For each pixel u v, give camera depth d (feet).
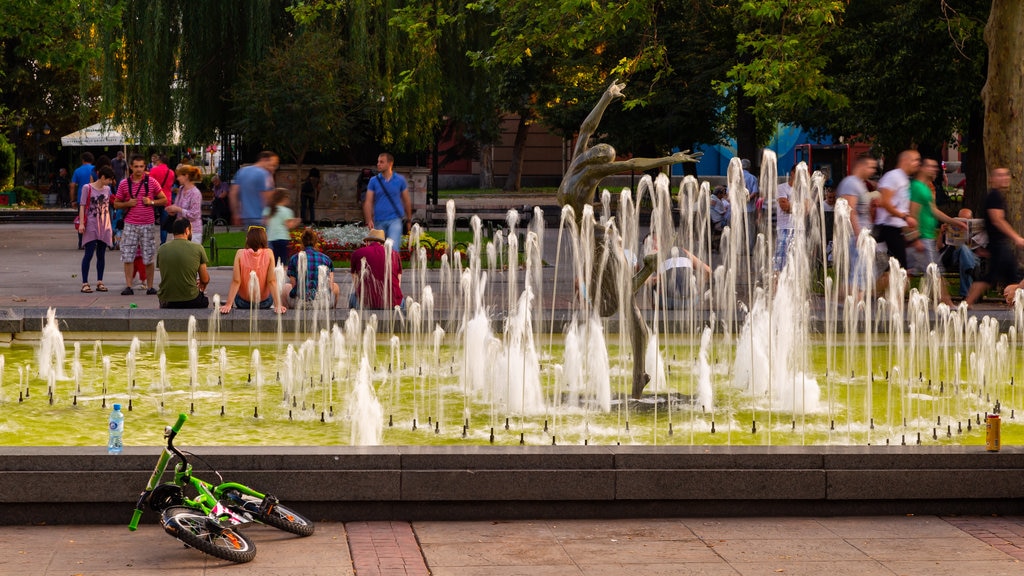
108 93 107.14
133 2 105.09
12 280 63.26
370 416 32.04
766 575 19.72
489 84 115.03
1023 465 23.72
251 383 36.73
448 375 39.42
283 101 96.68
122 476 22.00
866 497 23.47
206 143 114.83
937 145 91.86
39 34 87.61
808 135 121.49
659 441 29.89
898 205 50.01
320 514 22.67
